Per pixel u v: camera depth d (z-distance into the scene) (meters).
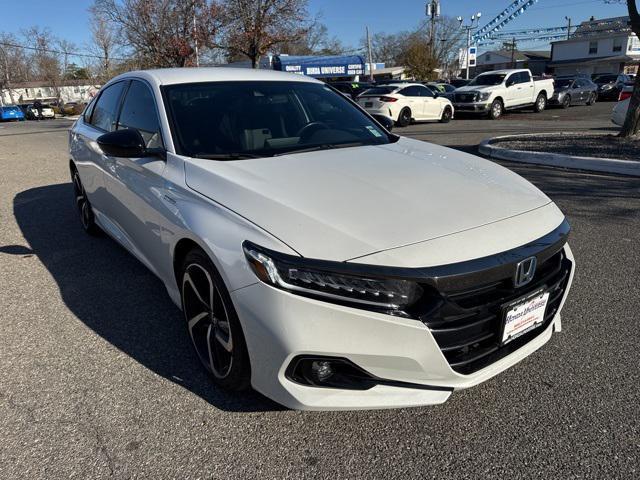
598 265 4.03
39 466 2.11
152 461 2.13
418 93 17.00
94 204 4.55
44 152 12.71
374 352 1.97
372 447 2.19
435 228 2.13
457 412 2.40
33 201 6.74
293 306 1.97
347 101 3.99
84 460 2.14
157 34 19.91
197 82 3.47
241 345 2.25
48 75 67.31
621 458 2.09
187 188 2.65
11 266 4.32
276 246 2.04
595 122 15.90
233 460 2.13
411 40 64.88
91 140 4.29
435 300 1.98
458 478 2.02
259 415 2.40
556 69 64.69
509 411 2.39
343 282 1.95
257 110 3.39
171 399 2.52
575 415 2.35
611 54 59.66
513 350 2.32
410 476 2.04
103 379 2.70
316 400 2.06
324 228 2.08
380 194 2.38
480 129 14.56
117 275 4.08
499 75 19.59
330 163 2.81
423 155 3.10
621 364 2.72
